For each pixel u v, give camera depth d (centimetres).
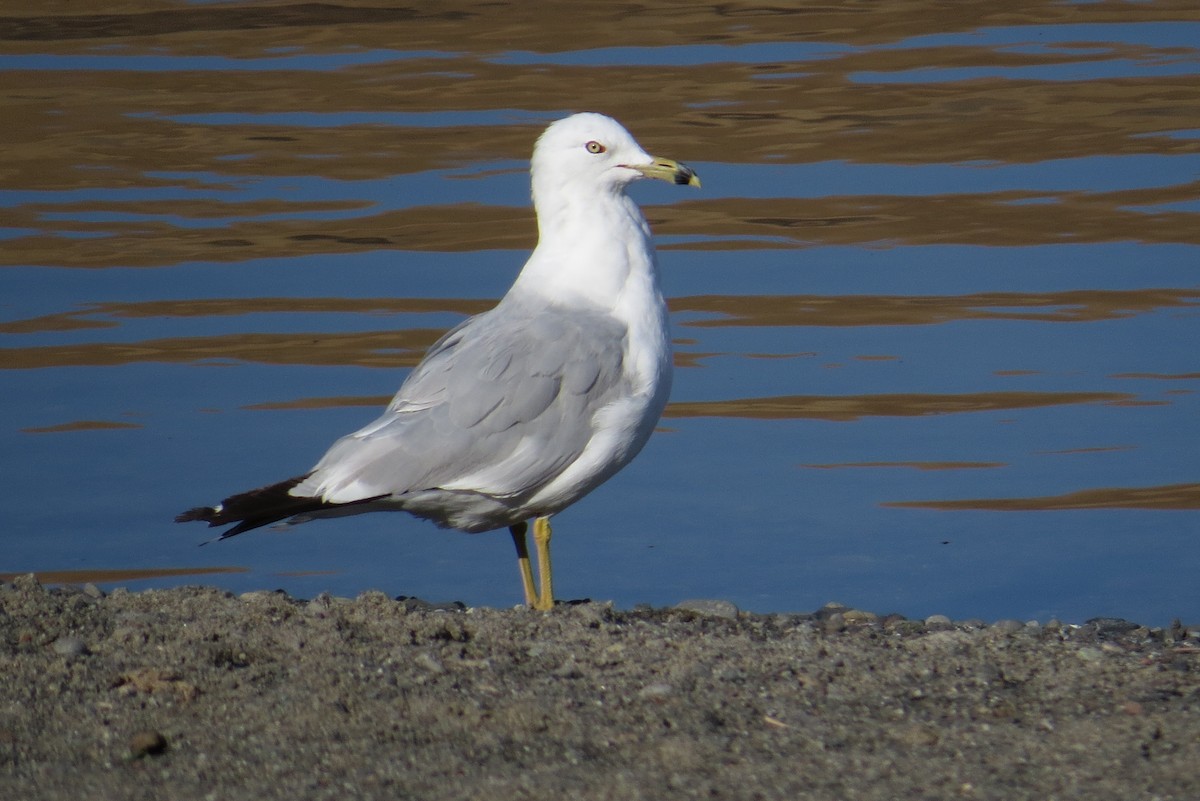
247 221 1939
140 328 1639
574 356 984
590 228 1034
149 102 2409
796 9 2955
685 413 1484
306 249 1852
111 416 1441
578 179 1039
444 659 868
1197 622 1101
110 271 1786
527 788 708
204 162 2142
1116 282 1744
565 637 909
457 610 1020
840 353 1598
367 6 3009
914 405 1484
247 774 734
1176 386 1505
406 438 962
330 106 2375
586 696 819
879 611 1127
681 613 1030
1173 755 740
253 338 1617
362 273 1783
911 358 1583
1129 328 1633
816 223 1944
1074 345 1600
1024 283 1747
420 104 2369
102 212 1966
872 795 702
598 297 1021
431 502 980
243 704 809
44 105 2392
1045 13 2884
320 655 868
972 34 2744
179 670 846
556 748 754
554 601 1053
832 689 835
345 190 2039
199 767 742
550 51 2658
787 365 1571
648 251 1045
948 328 1650
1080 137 2206
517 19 2891
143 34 2819
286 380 1515
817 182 2066
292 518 999
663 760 739
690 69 2541
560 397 980
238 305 1702
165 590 1006
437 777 724
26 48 2720
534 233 1902
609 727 779
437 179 2073
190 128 2286
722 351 1606
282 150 2189
